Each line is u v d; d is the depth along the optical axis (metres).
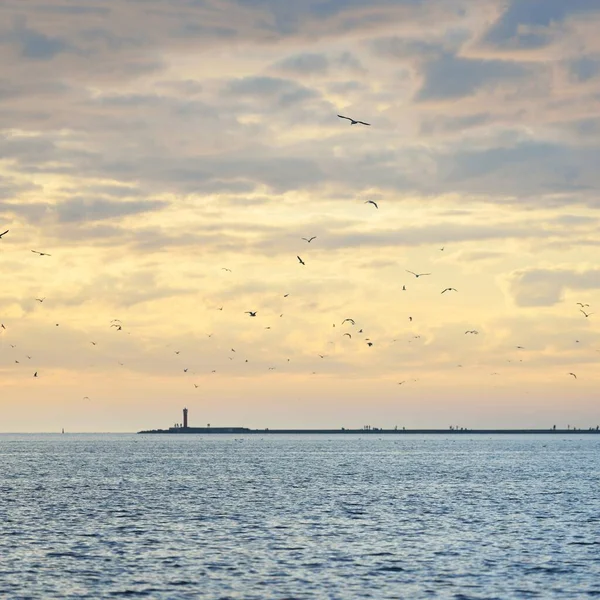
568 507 159.12
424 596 84.31
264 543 113.06
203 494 184.75
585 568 97.25
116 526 128.88
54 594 84.38
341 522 135.00
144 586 87.62
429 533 122.75
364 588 87.38
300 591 86.06
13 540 114.31
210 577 91.81
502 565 98.81
